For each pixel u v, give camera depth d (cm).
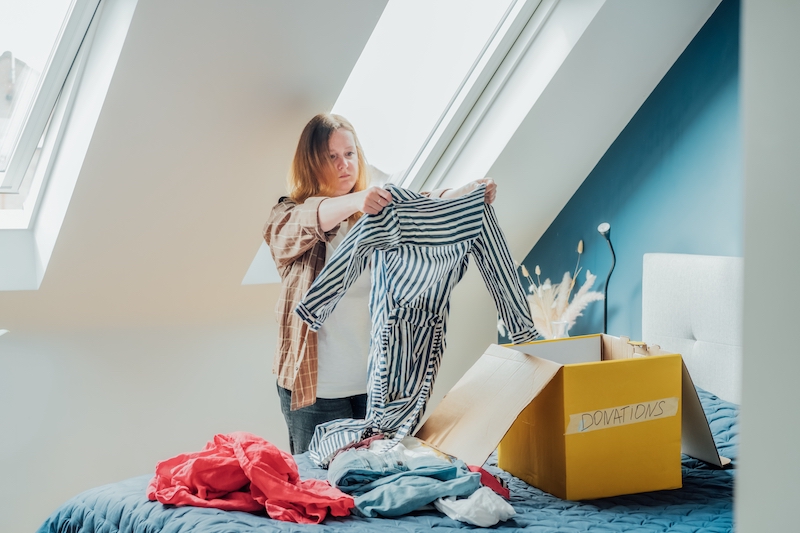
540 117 244
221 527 134
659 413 166
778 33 49
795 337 48
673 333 242
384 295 186
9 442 221
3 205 220
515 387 167
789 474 49
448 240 183
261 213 234
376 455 166
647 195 263
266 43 187
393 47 254
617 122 267
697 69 243
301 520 142
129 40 169
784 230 49
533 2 234
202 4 169
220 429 267
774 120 50
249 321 270
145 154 196
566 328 285
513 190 270
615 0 213
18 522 224
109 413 241
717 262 225
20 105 202
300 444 210
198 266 239
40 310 223
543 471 168
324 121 211
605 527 143
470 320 316
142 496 154
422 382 193
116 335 240
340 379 204
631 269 271
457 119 262
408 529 139
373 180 284
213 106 194
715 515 149
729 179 231
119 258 221
